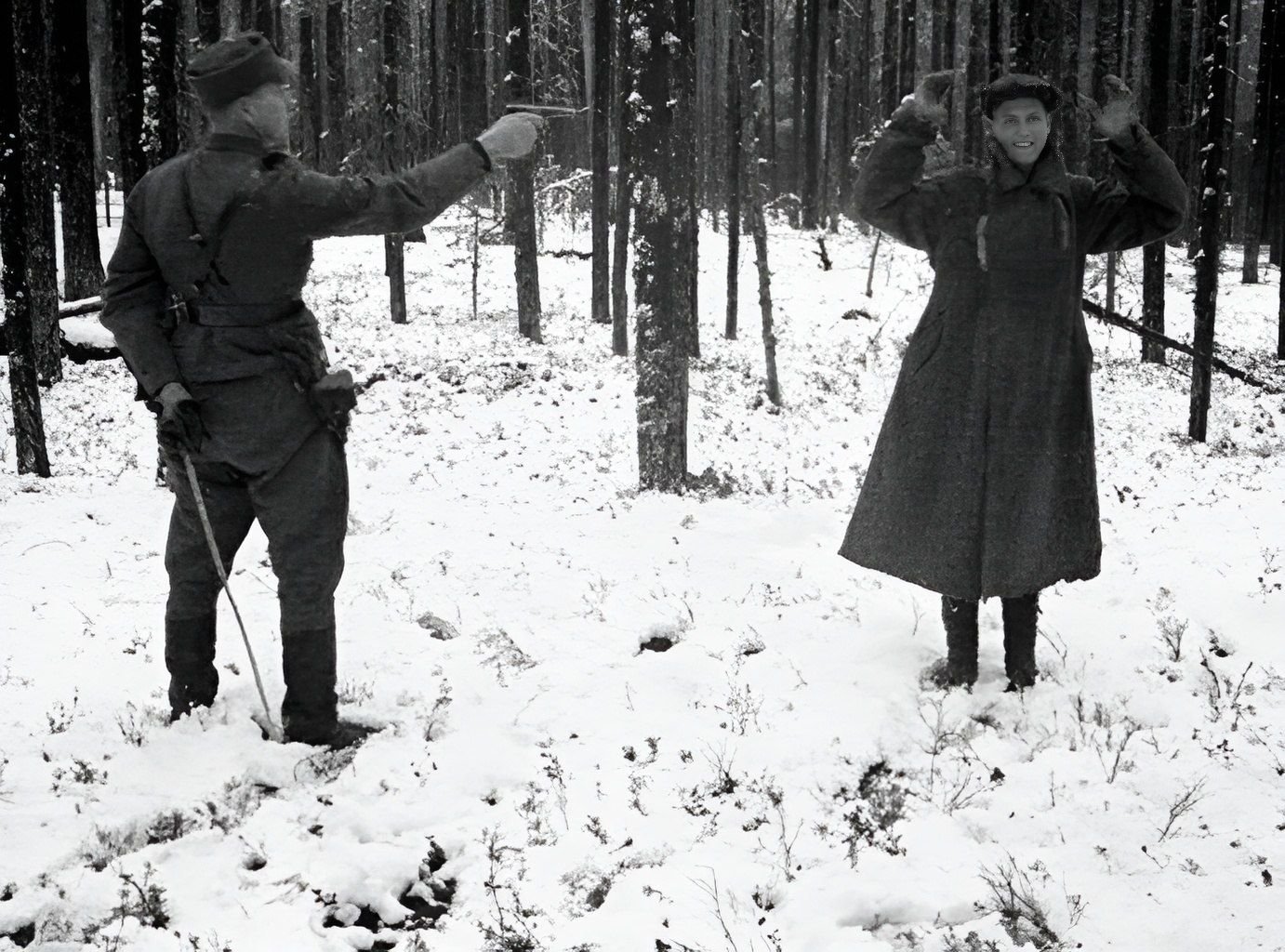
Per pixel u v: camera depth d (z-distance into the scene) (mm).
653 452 8750
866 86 38469
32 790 3916
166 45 9641
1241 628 5488
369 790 4000
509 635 5488
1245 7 39125
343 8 27328
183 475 4188
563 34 32062
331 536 4238
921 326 4660
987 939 3152
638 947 3061
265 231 3943
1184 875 3400
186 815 3805
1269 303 24797
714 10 32406
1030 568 4516
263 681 4781
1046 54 8750
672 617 5707
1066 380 4531
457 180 4074
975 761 4191
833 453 11773
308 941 3197
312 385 4141
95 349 14406
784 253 29422
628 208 16344
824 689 4742
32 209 12914
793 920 3215
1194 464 10734
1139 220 4508
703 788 3994
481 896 3404
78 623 5719
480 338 17359
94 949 3127
